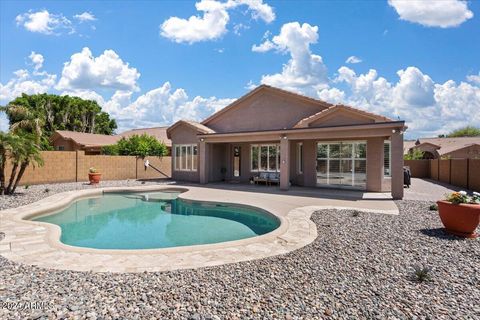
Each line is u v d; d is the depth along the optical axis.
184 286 4.62
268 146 20.67
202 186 19.06
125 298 4.21
